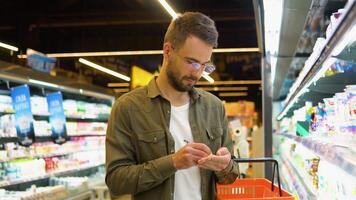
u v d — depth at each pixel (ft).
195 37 5.49
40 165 16.53
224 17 34.58
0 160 14.10
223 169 5.64
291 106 15.48
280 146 21.13
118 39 43.14
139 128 6.04
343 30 4.78
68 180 18.19
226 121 6.82
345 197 6.07
